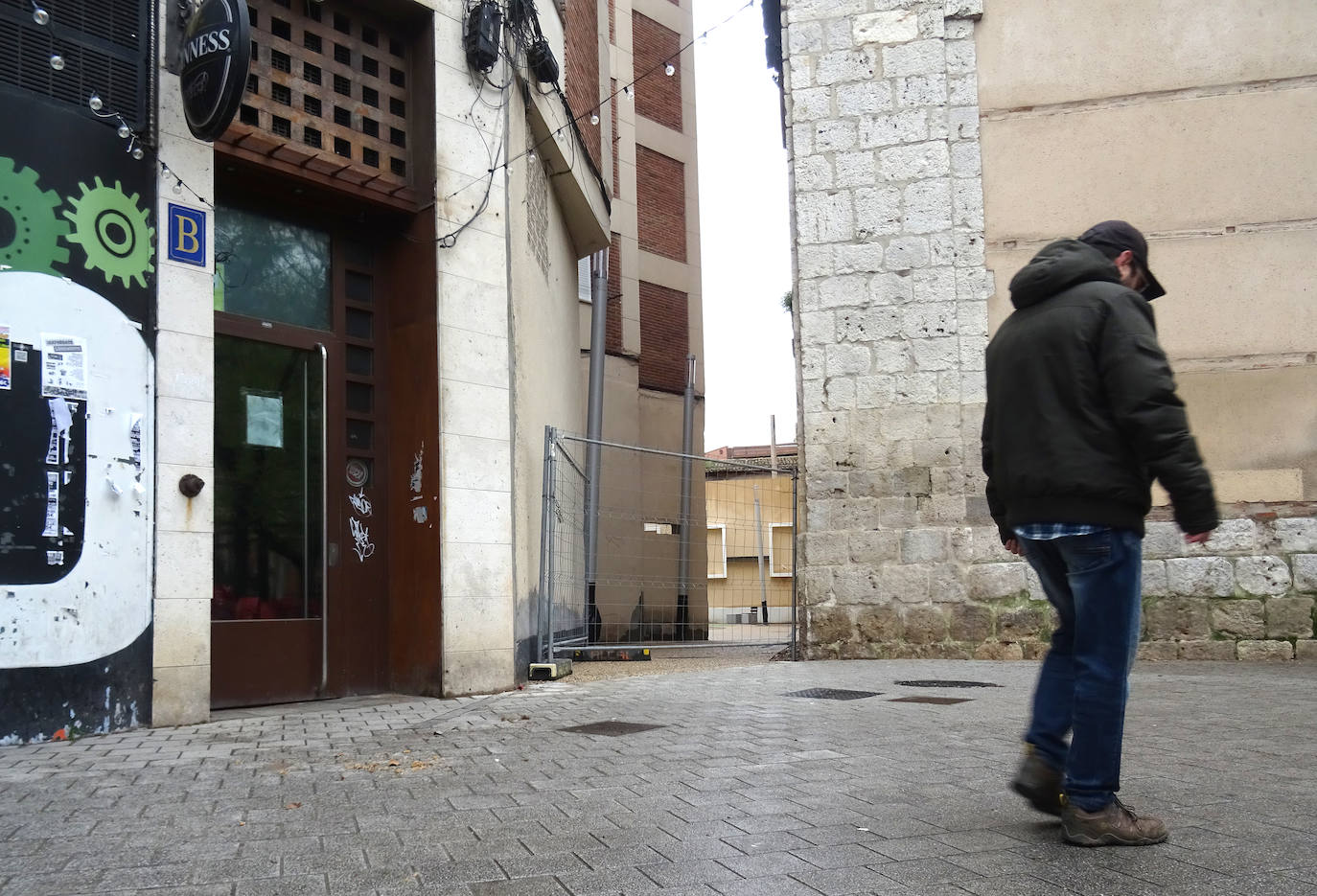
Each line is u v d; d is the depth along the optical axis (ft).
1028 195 32.58
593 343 54.39
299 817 11.68
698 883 8.86
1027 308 10.53
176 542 20.03
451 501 25.05
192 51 19.70
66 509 18.51
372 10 25.88
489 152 27.40
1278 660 29.45
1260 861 9.12
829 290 33.35
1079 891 8.40
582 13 44.37
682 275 73.67
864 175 33.42
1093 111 32.48
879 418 32.63
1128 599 9.69
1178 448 9.07
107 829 11.22
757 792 12.52
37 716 17.83
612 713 20.61
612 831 10.74
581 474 40.27
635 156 70.79
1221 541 30.25
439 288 25.52
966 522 31.68
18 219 18.37
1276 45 31.65
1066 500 9.68
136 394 19.72
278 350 24.09
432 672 24.52
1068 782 9.98
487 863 9.59
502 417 26.73
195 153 21.06
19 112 18.56
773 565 49.55
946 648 31.42
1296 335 30.71
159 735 18.45
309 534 24.14
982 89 33.09
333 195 24.73
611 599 59.77
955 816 11.14
